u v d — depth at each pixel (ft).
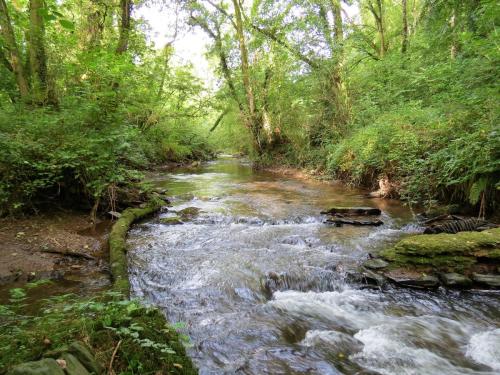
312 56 54.03
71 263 18.72
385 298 16.11
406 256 18.22
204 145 96.78
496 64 23.48
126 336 7.80
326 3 53.93
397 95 43.52
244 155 101.55
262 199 36.32
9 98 30.48
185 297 15.98
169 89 72.95
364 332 13.41
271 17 59.00
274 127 65.05
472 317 14.49
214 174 59.52
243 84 67.21
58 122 24.72
